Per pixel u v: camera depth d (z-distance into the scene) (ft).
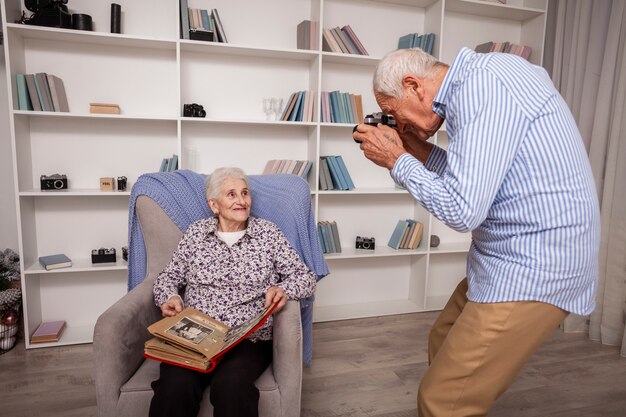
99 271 9.09
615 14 8.30
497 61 3.49
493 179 3.28
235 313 5.10
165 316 4.91
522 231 3.58
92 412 6.09
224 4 9.00
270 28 9.35
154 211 5.67
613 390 6.88
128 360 4.48
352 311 10.09
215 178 5.40
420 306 10.43
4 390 6.60
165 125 9.06
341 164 9.45
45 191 7.84
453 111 3.58
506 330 3.66
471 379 3.79
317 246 6.31
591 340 8.70
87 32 7.62
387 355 7.97
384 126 4.00
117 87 8.70
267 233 5.42
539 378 7.20
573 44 9.23
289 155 9.87
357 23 9.80
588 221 3.51
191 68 9.04
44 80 7.73
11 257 8.57
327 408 6.29
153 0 8.66
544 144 3.36
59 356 7.70
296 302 4.97
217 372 4.41
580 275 3.60
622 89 8.14
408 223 10.25
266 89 9.53
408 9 10.05
